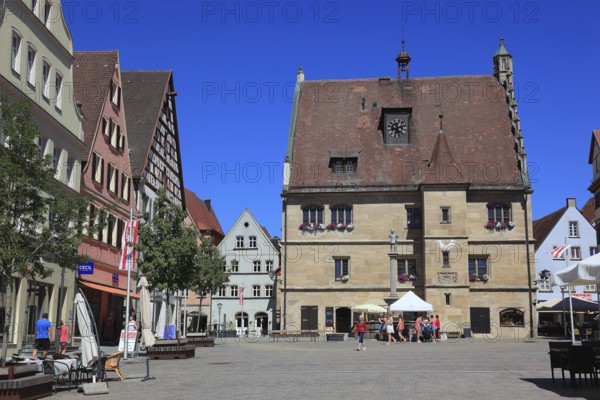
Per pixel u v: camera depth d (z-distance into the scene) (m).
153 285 31.53
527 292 54.28
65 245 20.05
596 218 62.69
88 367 16.81
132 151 50.06
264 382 17.17
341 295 55.34
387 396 13.84
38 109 31.05
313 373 19.58
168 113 55.97
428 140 59.75
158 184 53.22
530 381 16.80
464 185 54.00
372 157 58.69
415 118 61.16
